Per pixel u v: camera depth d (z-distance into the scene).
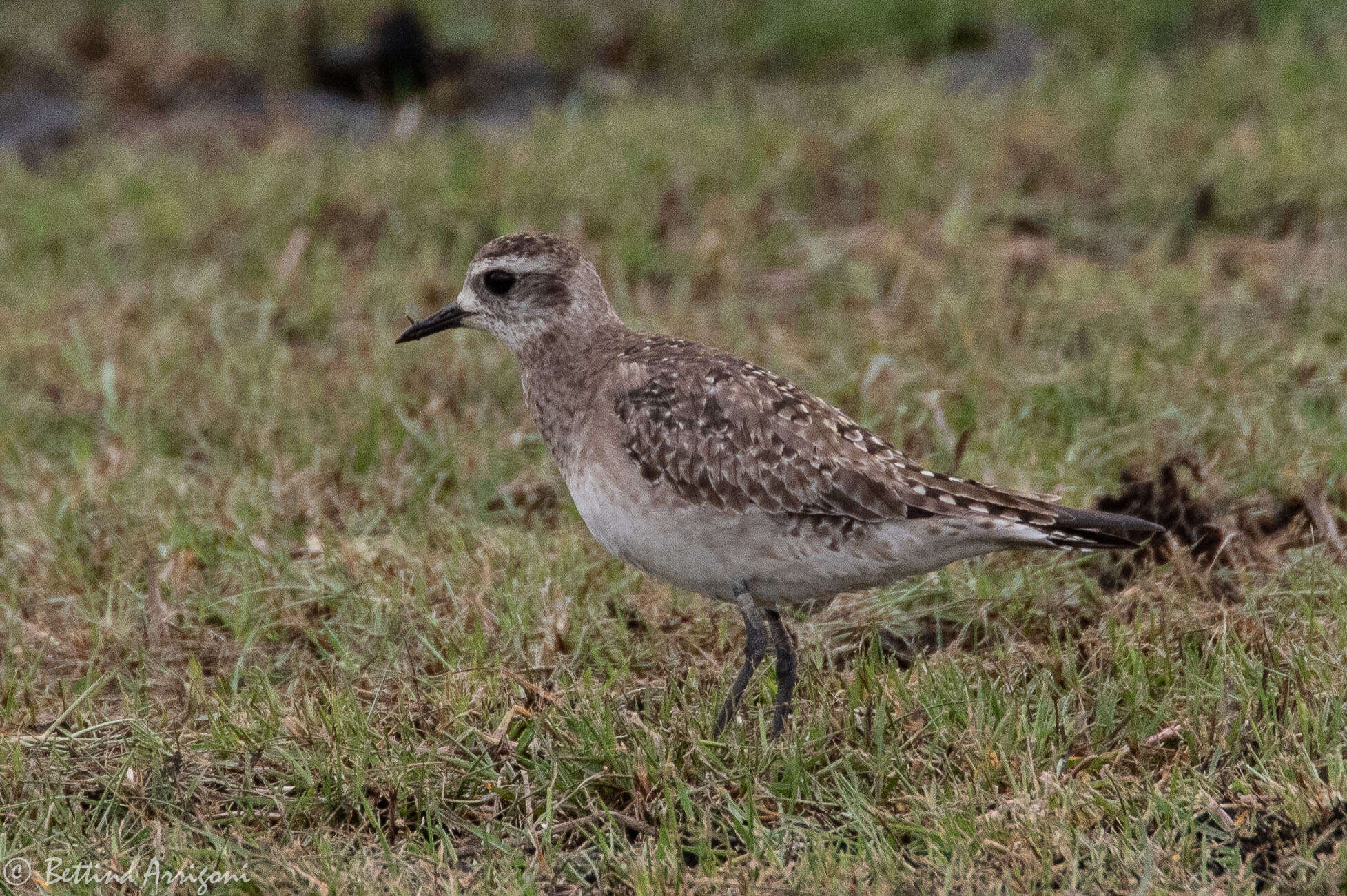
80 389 15.21
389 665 10.68
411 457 13.78
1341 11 24.50
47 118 24.14
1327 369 13.89
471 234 18.03
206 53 25.88
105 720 10.24
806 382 14.70
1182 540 11.57
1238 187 18.03
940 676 9.76
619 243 17.56
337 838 8.91
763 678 10.29
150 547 12.24
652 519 9.86
